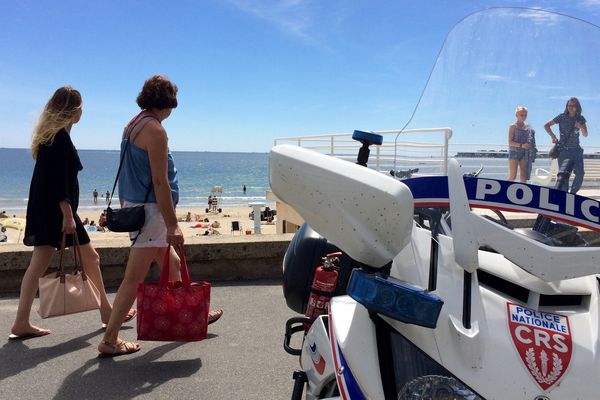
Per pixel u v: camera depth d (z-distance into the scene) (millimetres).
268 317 4957
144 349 4238
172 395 3500
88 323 4797
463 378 1571
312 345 2348
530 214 1980
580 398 1531
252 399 3459
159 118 4031
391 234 1608
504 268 1803
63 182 4199
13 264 5539
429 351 1651
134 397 3463
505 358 1589
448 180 1906
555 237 1953
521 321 1676
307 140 10094
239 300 5430
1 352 4133
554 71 2307
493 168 2219
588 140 2166
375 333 1791
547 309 1768
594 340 1650
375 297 1557
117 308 4023
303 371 2461
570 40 2340
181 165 189000
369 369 1717
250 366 3939
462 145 2275
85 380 3691
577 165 2158
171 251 4465
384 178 1620
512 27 2434
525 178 2174
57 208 4234
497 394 1533
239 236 6492
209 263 6074
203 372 3838
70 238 4363
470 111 2336
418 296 1520
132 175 3943
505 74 2363
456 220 1795
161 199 3822
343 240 1683
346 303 2170
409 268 1872
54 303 4152
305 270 3352
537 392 1533
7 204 60438
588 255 1672
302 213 1737
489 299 1734
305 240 3441
